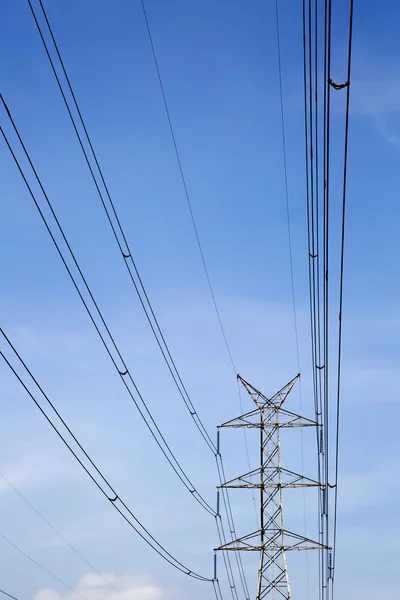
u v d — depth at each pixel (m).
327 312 36.38
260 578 63.03
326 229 30.70
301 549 63.25
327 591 63.12
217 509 64.88
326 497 57.31
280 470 65.31
